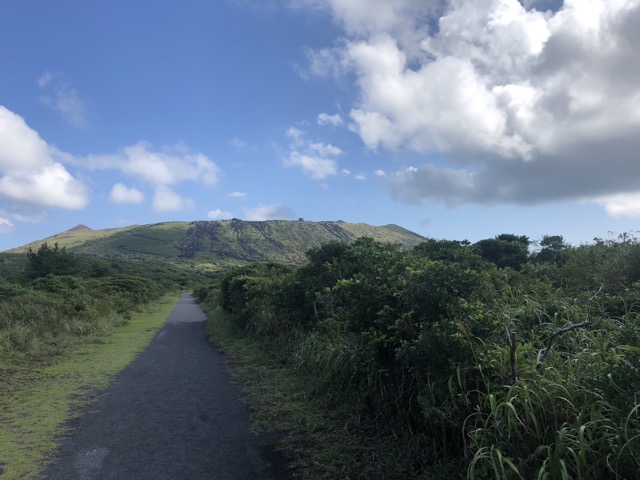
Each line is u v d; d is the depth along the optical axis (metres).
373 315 4.32
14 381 7.39
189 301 37.19
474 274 4.05
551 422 2.97
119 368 8.49
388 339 4.01
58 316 13.70
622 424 2.53
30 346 10.18
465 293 3.92
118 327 15.94
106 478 3.78
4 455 4.28
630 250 6.55
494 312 4.18
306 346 7.20
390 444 3.97
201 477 3.80
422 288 3.88
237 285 14.30
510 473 2.84
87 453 4.32
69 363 9.01
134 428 5.04
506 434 2.99
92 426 5.11
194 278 67.44
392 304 4.23
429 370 3.44
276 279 12.20
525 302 5.42
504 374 3.34
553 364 3.55
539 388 3.03
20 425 5.17
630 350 2.88
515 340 3.22
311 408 5.41
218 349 10.84
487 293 5.28
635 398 2.43
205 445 4.51
